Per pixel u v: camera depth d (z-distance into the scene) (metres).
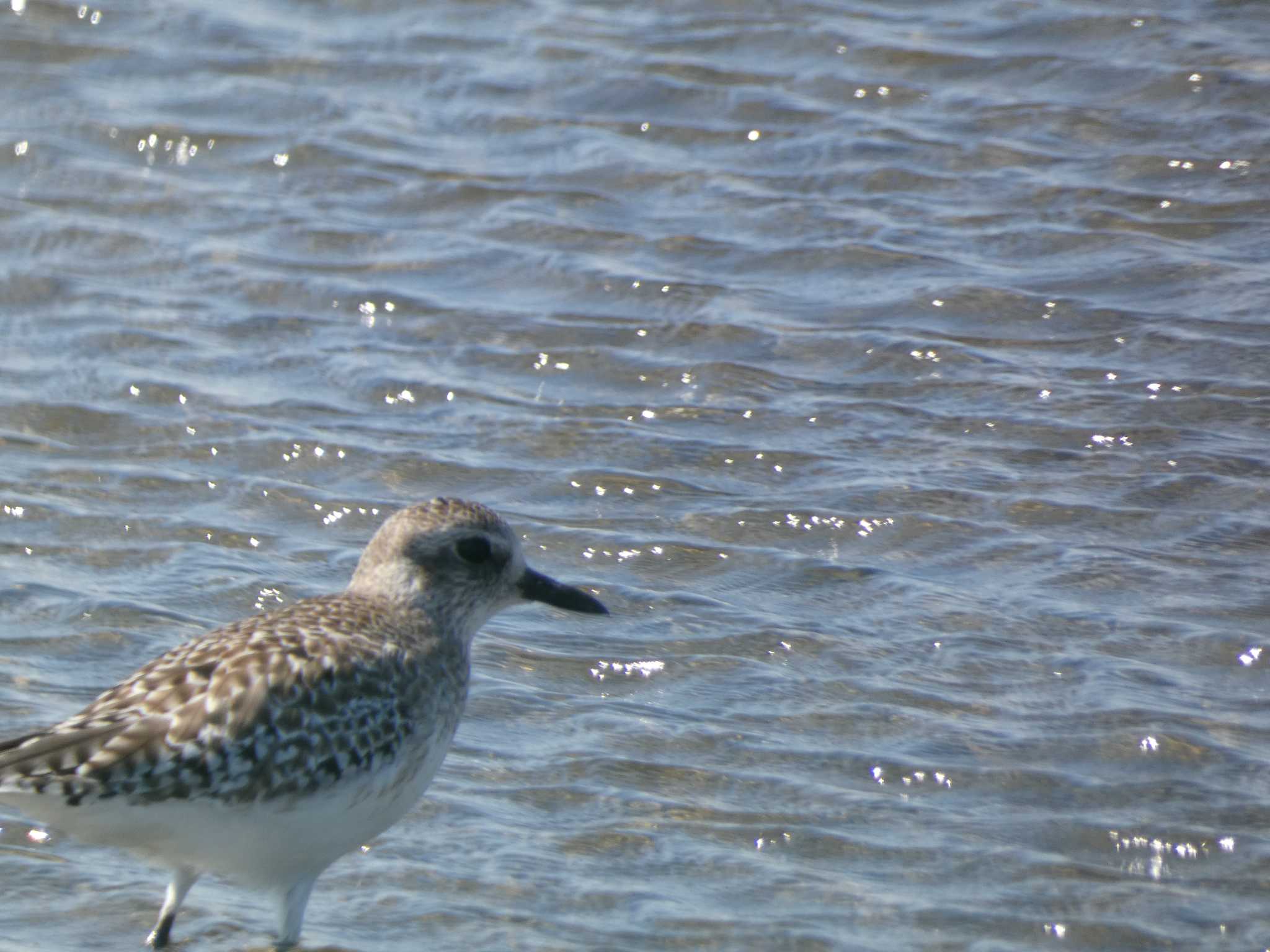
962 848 10.20
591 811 10.55
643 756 11.04
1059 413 14.78
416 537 9.88
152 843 8.77
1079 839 10.27
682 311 16.41
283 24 21.03
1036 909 9.68
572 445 14.62
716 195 18.06
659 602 12.70
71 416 14.89
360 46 20.58
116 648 11.92
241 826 8.79
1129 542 13.18
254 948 9.35
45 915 9.66
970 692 11.59
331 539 13.45
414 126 19.33
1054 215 17.47
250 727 8.68
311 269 17.11
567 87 19.73
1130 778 10.74
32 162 18.72
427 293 16.75
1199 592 12.53
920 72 19.61
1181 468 13.98
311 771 8.84
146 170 18.69
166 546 13.19
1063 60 19.53
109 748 8.41
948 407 14.99
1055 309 16.17
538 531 13.52
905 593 12.70
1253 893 9.80
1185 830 10.27
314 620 9.43
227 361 15.76
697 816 10.51
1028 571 12.91
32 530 13.33
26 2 21.16
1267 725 11.17
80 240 17.50
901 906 9.73
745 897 9.83
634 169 18.45
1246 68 19.16
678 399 15.26
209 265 17.16
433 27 20.86
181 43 20.67
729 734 11.24
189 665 8.87
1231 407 14.73
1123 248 16.91
